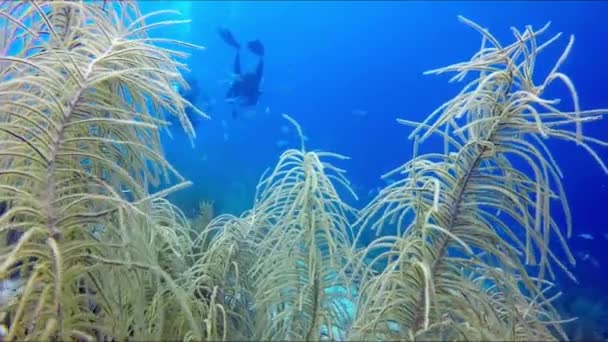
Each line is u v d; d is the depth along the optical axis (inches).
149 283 89.7
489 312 74.9
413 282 75.2
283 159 85.5
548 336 79.5
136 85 86.3
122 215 71.1
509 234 74.5
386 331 77.3
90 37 102.9
